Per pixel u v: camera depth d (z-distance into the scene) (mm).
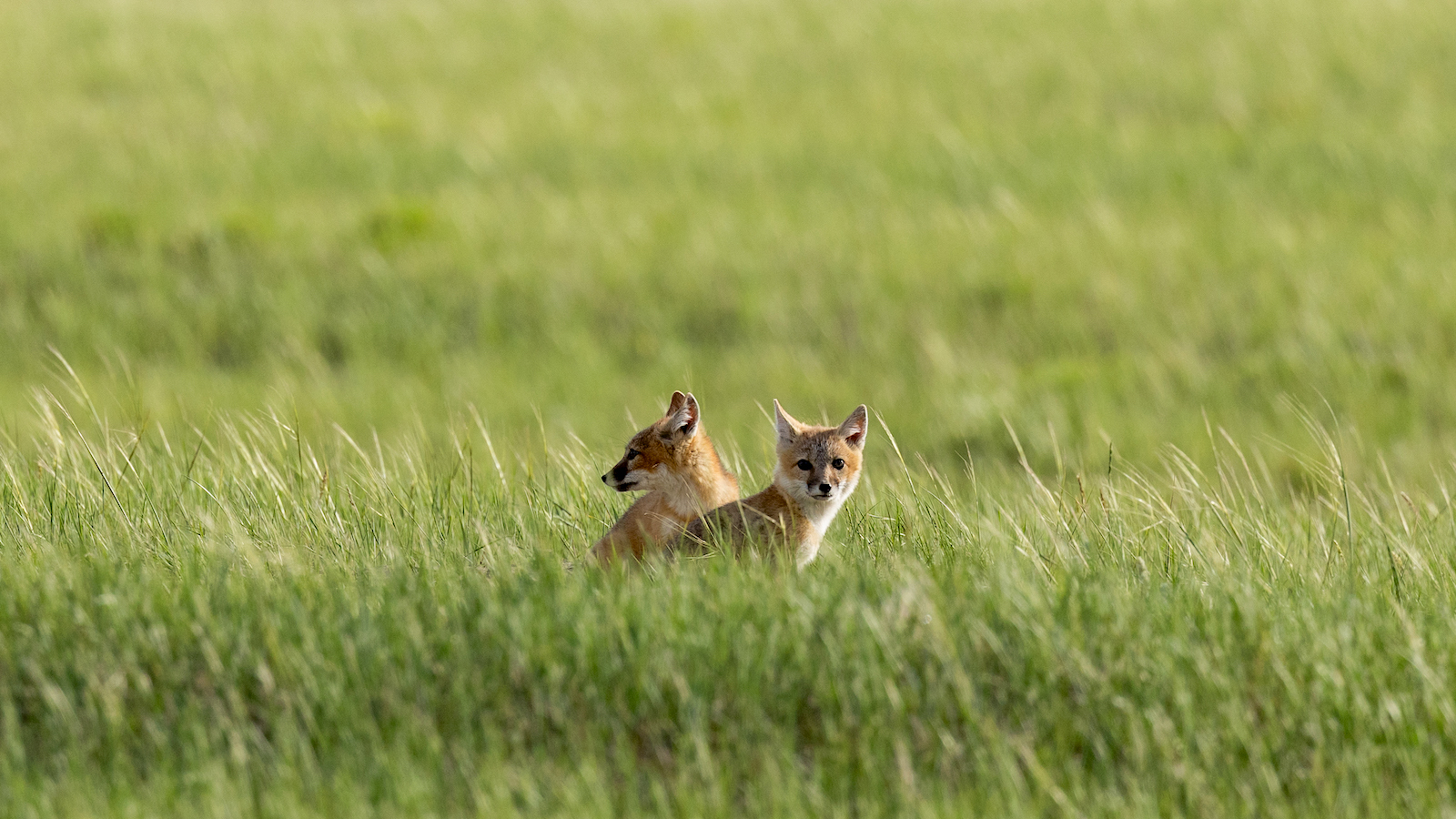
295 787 18078
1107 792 18703
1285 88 109562
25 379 61469
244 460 30984
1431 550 26219
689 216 85375
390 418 55688
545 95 114000
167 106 108125
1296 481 45969
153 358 66562
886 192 90938
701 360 66375
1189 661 20422
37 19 128375
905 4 139000
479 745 19266
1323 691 20062
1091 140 100562
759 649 20266
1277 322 66750
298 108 108500
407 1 143375
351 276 75562
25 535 24172
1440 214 83062
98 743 19125
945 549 24422
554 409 58156
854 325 70188
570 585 21797
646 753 19656
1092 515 27438
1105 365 62625
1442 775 19172
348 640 20141
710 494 26312
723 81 118438
